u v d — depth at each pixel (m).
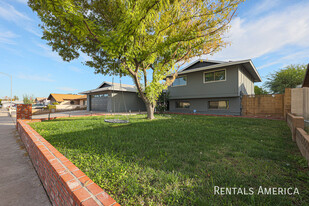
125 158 2.77
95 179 1.99
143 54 7.24
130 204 1.55
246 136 4.60
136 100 19.84
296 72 19.80
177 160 2.69
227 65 11.74
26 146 3.91
